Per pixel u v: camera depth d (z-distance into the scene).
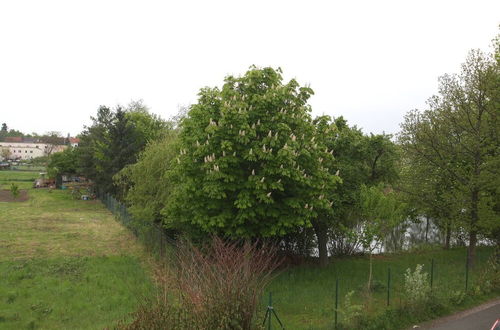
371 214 13.68
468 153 16.48
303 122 14.35
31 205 41.59
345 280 14.81
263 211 13.22
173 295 9.24
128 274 16.47
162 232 18.45
